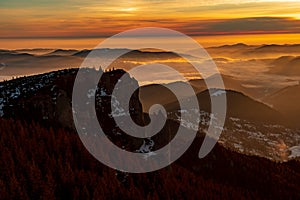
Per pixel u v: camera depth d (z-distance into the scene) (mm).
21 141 92500
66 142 97125
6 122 100312
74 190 81500
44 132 99062
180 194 97375
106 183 87750
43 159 88688
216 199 104000
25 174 81562
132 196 87500
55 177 84500
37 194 78062
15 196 75062
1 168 81062
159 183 98312
